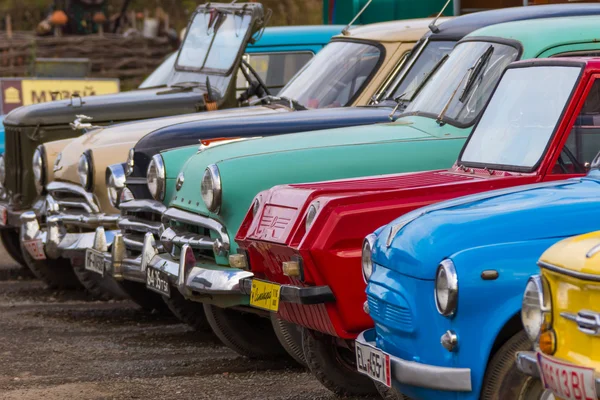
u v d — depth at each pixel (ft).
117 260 48.96
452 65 41.78
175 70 66.13
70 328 52.49
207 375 41.63
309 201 33.06
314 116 45.96
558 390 22.45
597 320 21.75
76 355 45.91
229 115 51.42
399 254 27.84
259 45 71.15
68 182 56.24
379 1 72.74
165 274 42.65
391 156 38.78
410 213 29.66
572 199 26.86
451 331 26.16
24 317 55.62
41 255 58.23
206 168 39.73
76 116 58.90
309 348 36.40
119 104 61.57
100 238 51.42
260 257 36.55
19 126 63.10
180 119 53.11
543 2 58.65
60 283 64.49
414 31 51.85
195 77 63.72
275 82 71.61
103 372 42.47
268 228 34.50
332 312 32.40
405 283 27.55
